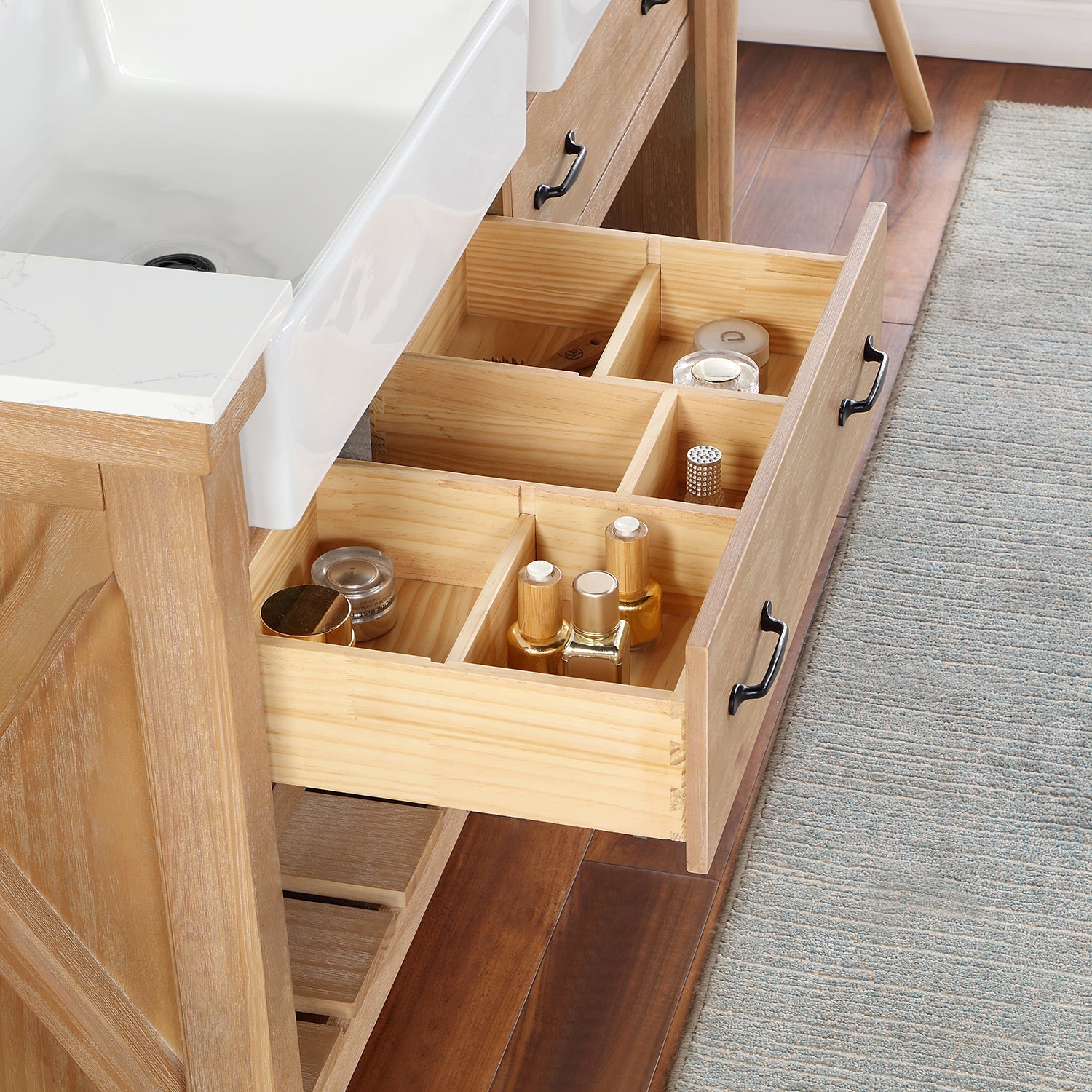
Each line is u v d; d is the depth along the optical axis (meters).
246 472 0.75
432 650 1.05
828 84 2.79
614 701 0.83
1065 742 1.50
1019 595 1.68
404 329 0.89
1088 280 2.20
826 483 1.14
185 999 0.92
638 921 1.35
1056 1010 1.26
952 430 1.92
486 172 1.00
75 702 0.78
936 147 2.58
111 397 0.63
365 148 1.06
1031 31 2.77
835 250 2.33
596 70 1.48
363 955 1.14
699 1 1.79
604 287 1.33
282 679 0.87
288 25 1.09
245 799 0.83
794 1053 1.23
